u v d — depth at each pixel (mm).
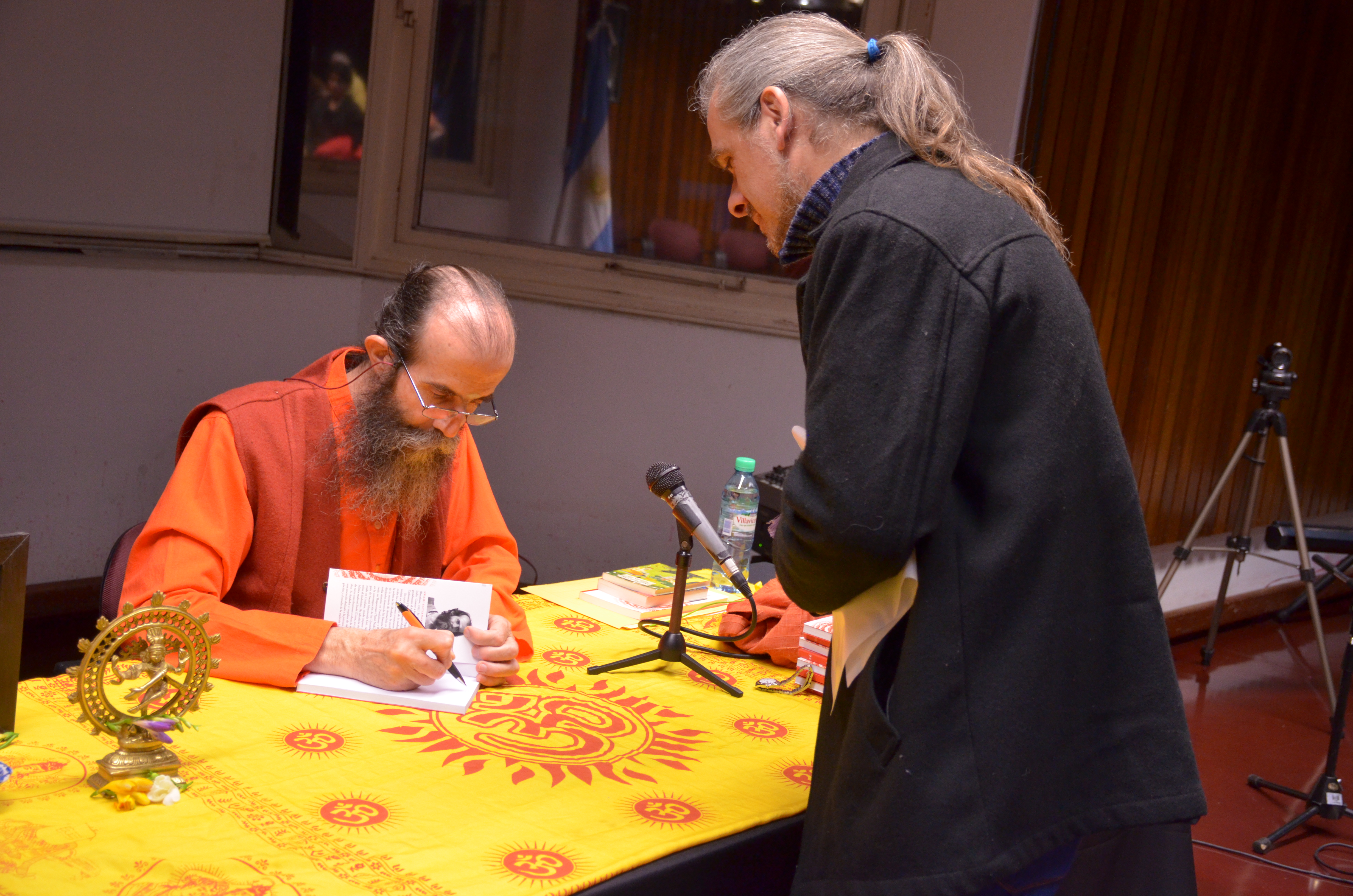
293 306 3842
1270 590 5594
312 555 1860
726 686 1815
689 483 3906
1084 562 1174
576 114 3857
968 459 1170
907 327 1109
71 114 3385
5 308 3193
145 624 1300
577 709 1675
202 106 3684
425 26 3811
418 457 1818
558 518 3982
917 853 1130
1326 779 3268
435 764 1433
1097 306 4301
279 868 1142
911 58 1281
